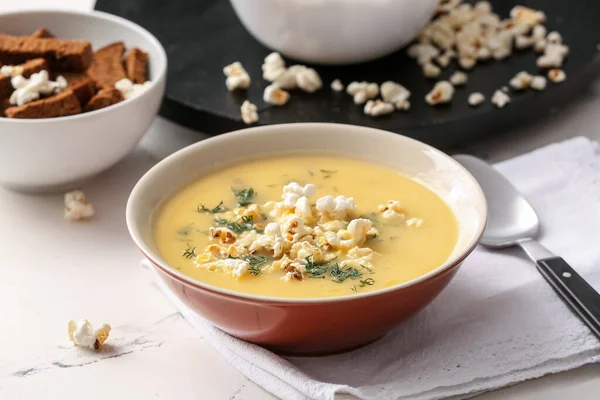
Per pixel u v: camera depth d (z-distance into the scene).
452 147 0.95
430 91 0.97
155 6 1.08
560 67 0.99
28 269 0.83
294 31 0.97
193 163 0.81
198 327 0.77
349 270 0.74
